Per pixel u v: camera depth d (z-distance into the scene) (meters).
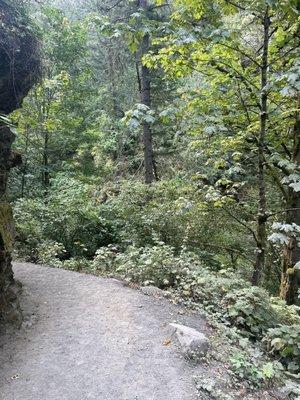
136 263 7.23
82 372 4.19
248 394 4.06
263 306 5.76
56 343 4.71
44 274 6.95
